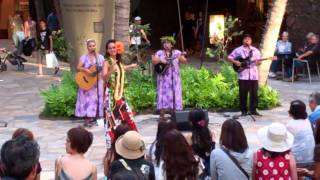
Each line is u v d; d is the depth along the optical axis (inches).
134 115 505.0
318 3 789.2
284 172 222.5
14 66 823.7
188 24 1051.9
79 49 531.5
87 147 218.1
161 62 464.8
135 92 513.7
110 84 343.9
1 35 1171.9
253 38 1003.9
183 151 200.4
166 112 468.8
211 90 530.3
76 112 464.1
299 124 264.7
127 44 535.2
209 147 238.5
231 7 1077.1
